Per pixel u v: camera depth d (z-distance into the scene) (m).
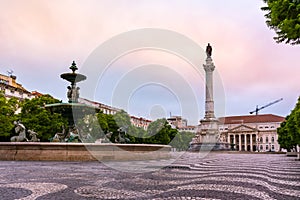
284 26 6.66
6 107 33.97
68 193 4.71
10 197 4.32
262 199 4.28
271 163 14.75
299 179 6.93
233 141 106.00
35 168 9.40
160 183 5.99
